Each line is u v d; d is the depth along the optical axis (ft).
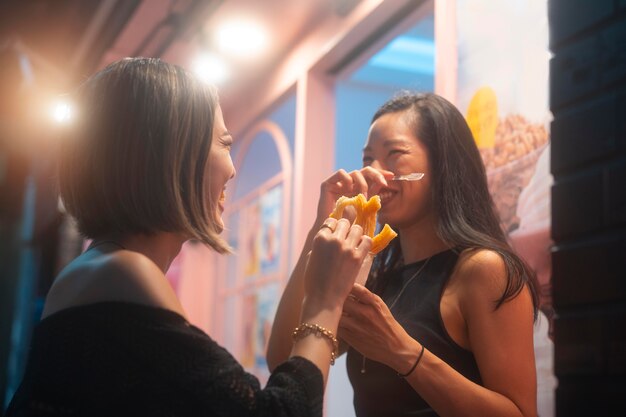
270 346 5.66
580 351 5.86
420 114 5.61
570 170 6.19
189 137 3.95
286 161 12.86
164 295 3.57
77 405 3.32
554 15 6.56
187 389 3.35
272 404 3.47
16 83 15.92
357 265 4.08
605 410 5.61
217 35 11.99
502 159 6.95
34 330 3.66
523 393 4.71
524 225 6.59
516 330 4.79
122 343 3.38
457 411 4.57
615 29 5.95
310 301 3.94
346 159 13.57
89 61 13.78
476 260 4.97
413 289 5.30
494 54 7.23
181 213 3.84
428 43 13.99
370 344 4.66
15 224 22.91
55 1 13.74
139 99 3.88
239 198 15.21
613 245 5.72
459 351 4.97
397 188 5.49
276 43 12.16
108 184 3.81
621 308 5.58
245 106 14.23
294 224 11.26
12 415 3.60
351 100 13.89
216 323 15.58
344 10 10.21
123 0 11.60
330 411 11.67
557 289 6.15
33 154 20.03
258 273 13.84
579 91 6.21
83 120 3.94
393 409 5.06
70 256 18.81
